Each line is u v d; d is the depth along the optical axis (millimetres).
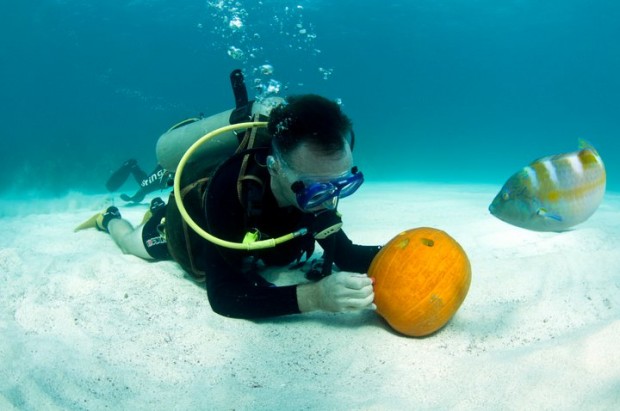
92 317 2195
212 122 2742
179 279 2654
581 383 1461
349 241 2533
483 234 3830
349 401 1500
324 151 1636
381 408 1424
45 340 1961
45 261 3043
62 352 1855
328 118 1686
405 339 1935
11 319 2211
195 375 1747
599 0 32781
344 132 1725
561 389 1438
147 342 1973
